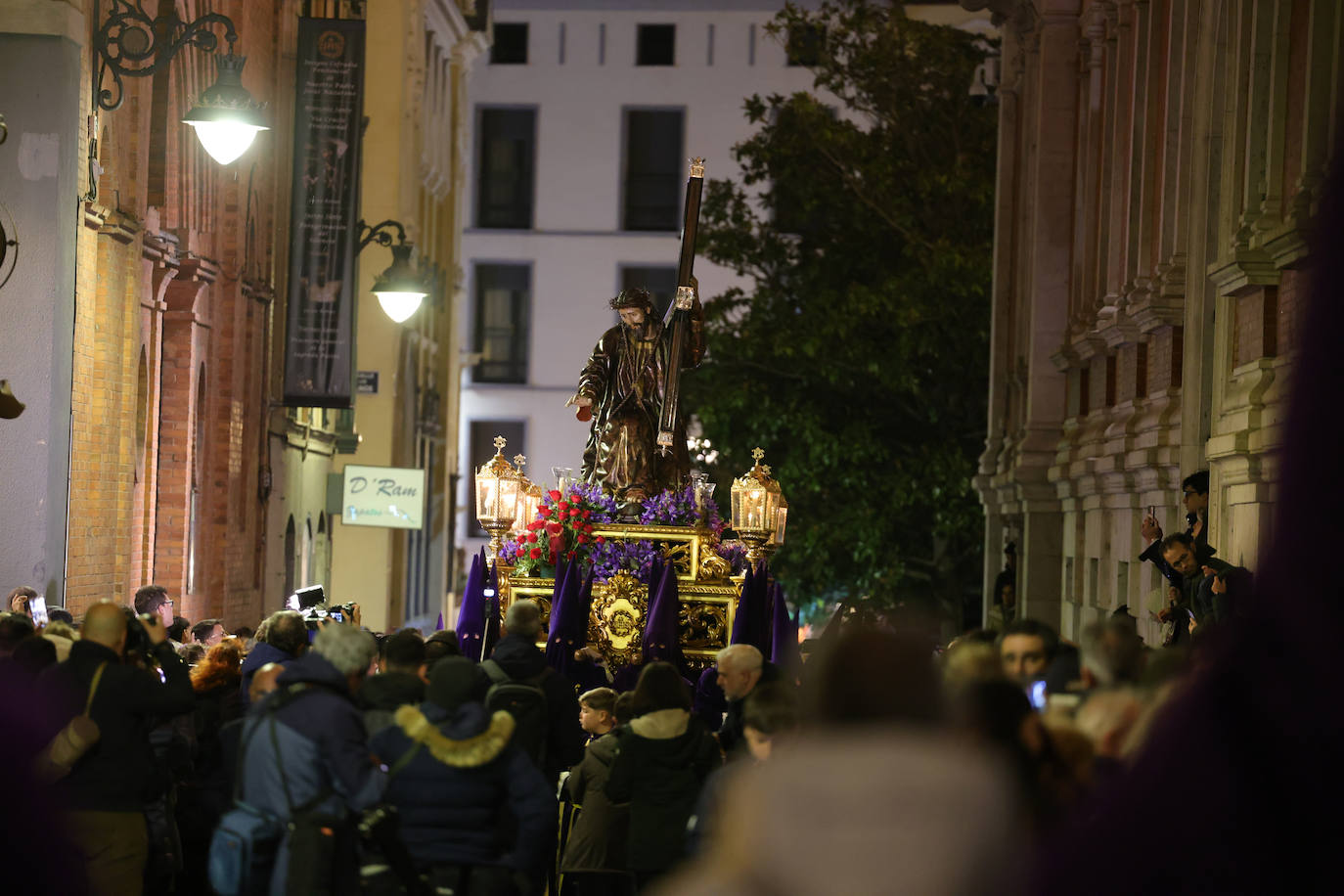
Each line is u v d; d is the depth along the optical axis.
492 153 104.00
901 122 58.91
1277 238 21.92
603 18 103.12
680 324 24.78
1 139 21.44
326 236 42.09
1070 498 39.62
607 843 16.27
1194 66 30.67
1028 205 45.41
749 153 59.31
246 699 16.30
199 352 36.56
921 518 56.62
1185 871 2.03
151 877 15.52
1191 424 28.25
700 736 14.27
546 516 23.52
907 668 3.36
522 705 16.02
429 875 12.05
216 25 35.66
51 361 24.94
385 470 47.94
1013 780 2.82
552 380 102.81
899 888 2.57
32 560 24.75
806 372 55.19
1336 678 1.91
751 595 23.17
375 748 12.43
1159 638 30.70
